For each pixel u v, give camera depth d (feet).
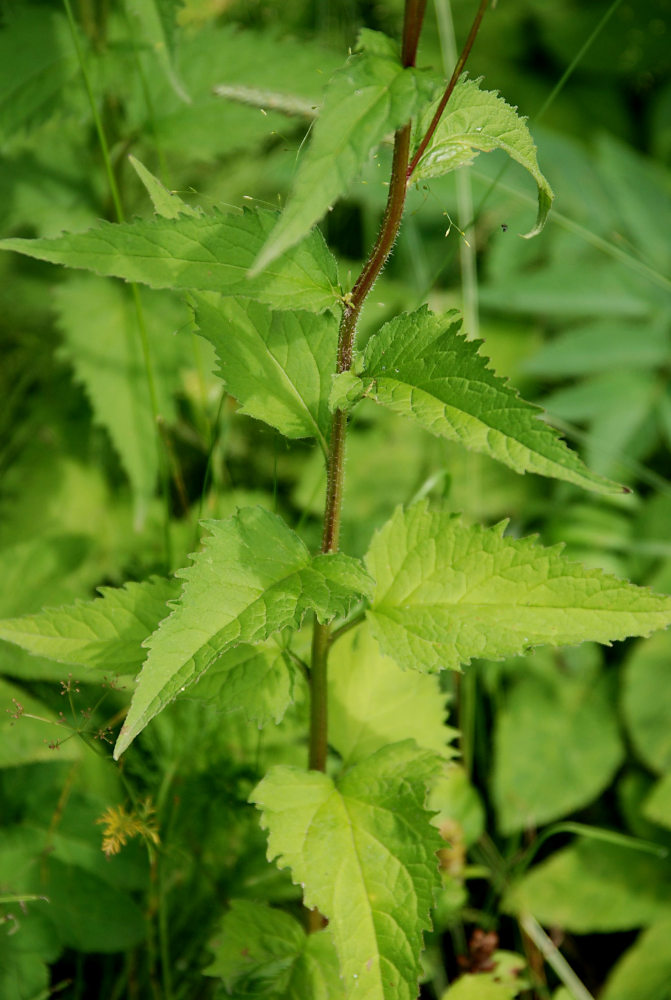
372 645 3.05
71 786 3.13
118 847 2.89
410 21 2.49
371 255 2.67
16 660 3.15
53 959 3.01
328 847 2.75
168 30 3.11
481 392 2.59
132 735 2.53
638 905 3.33
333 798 2.80
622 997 3.25
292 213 2.41
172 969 3.12
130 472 3.33
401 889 2.72
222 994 2.87
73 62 3.38
